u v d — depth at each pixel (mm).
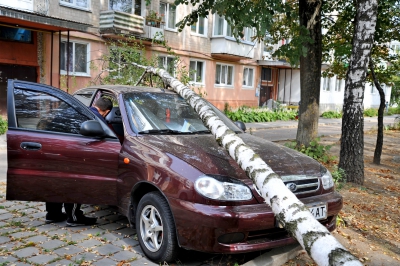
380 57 11453
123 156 3998
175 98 5012
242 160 3227
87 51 16625
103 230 4430
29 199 4176
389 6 9445
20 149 4062
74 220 4520
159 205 3531
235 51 23188
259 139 4680
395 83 17031
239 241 3318
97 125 4062
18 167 4078
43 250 3816
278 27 11758
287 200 2746
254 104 26938
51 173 4160
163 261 3562
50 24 12602
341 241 4633
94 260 3625
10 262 3521
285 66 27438
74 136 4180
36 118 4195
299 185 3705
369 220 5418
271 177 2947
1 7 11266
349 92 7000
